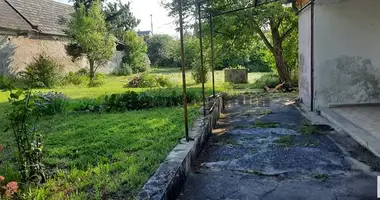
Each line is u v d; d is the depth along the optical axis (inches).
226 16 409.4
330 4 254.2
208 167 142.9
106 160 142.2
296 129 207.8
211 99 282.2
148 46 1204.5
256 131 207.9
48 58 604.1
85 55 704.4
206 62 530.6
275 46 469.7
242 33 444.1
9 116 119.0
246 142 181.3
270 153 158.9
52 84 547.2
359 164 139.7
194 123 194.9
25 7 727.1
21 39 636.7
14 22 633.0
